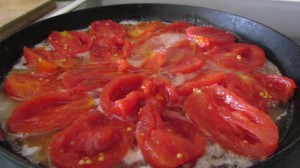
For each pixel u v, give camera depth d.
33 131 0.21
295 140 0.18
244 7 0.36
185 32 0.31
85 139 0.20
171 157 0.18
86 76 0.25
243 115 0.21
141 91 0.23
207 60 0.27
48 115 0.22
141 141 0.19
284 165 0.19
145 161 0.19
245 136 0.20
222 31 0.30
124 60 0.26
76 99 0.23
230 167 0.18
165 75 0.25
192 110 0.22
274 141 0.19
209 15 0.32
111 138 0.20
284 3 0.37
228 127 0.21
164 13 0.33
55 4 0.35
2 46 0.26
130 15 0.33
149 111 0.21
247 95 0.23
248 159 0.19
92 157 0.19
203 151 0.19
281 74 0.26
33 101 0.22
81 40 0.30
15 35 0.28
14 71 0.26
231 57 0.27
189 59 0.27
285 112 0.22
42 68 0.26
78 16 0.32
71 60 0.27
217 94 0.23
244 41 0.30
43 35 0.30
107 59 0.27
